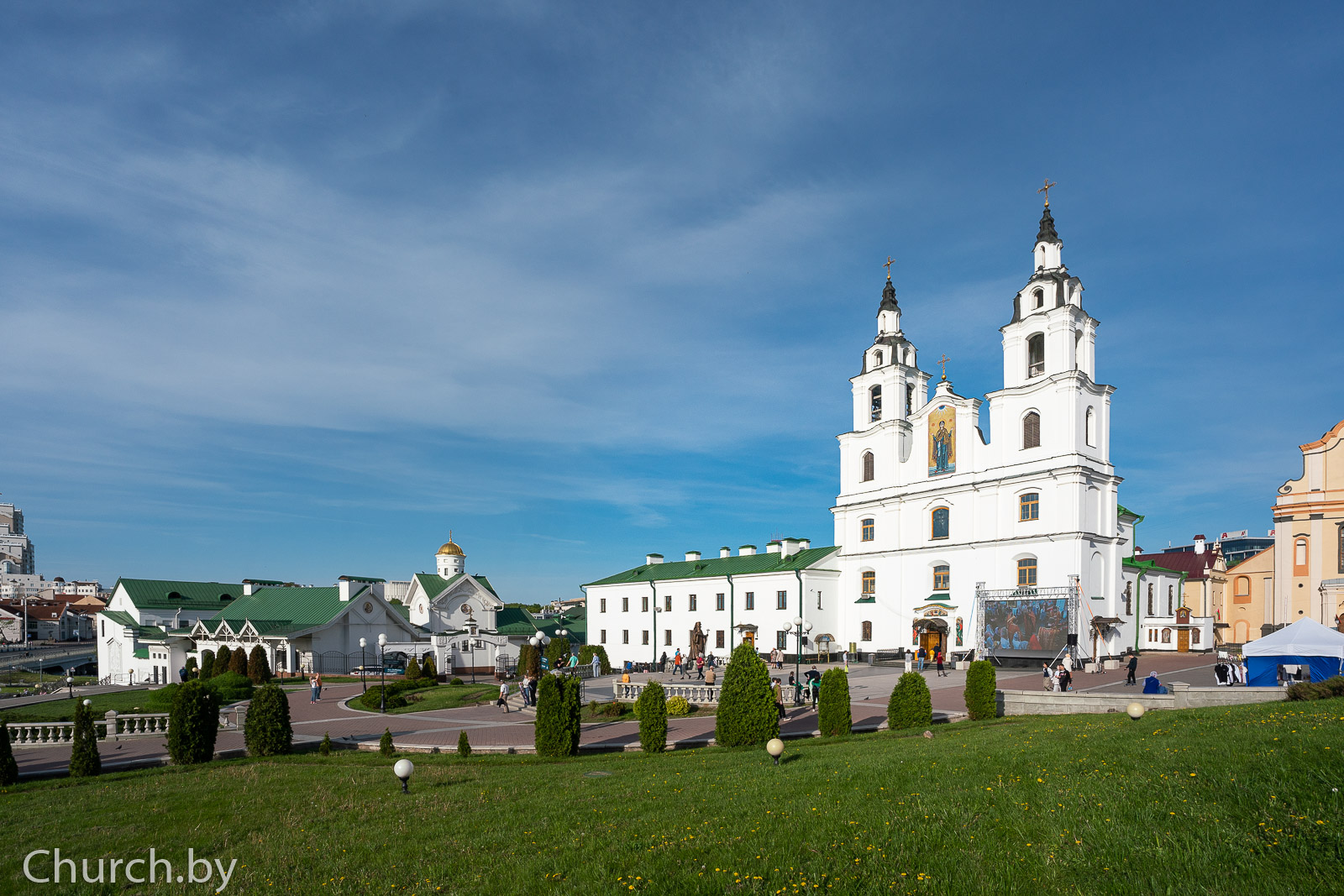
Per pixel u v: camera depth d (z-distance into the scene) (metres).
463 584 86.69
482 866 12.62
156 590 87.31
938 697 40.62
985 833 11.67
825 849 11.68
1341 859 9.47
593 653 75.38
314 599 77.12
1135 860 10.09
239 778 22.44
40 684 68.12
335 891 12.12
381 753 26.53
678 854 12.08
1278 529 67.50
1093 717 27.48
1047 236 66.69
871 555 75.81
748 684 27.47
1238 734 16.59
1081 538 60.47
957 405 70.38
